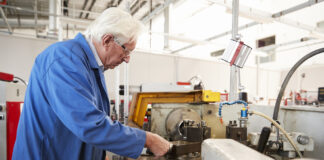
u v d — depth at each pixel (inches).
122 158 51.6
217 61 226.1
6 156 53.7
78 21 111.7
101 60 31.1
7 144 55.1
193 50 257.3
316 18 186.7
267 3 193.3
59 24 138.3
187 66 213.6
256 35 235.5
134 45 31.7
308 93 157.2
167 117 62.0
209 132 49.4
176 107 63.2
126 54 32.0
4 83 53.3
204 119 56.8
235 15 64.5
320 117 44.4
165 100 69.7
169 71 202.1
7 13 184.7
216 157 20.0
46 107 26.5
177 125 54.4
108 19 28.6
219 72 232.8
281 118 52.2
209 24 222.4
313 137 45.5
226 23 220.5
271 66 266.8
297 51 232.4
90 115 23.1
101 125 23.3
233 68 62.2
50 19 146.9
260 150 32.9
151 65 194.1
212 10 190.2
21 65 147.4
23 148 26.9
